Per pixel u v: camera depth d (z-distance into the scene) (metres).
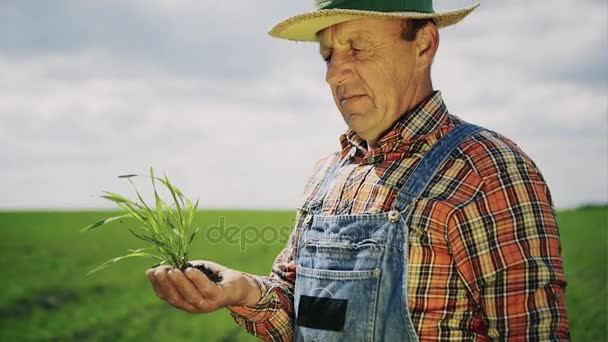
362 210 2.11
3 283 14.42
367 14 2.09
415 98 2.19
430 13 2.15
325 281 2.11
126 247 17.95
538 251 1.88
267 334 2.36
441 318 1.94
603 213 16.67
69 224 22.16
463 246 1.91
